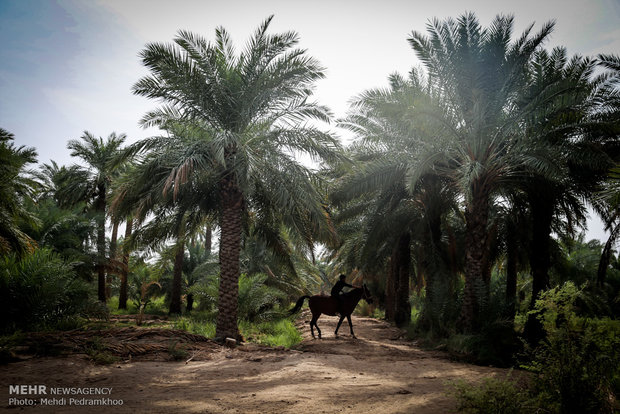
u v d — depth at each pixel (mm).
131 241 15523
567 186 13109
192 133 13852
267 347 10531
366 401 5117
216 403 4930
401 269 20125
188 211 16078
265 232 16328
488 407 3902
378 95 12922
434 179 15320
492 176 12945
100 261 22047
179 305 25016
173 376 6770
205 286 20062
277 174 12875
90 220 22719
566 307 5117
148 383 6148
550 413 3992
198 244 33438
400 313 19828
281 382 6414
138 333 9820
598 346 4457
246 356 9094
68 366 6879
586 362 4223
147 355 8438
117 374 6633
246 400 5102
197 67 12758
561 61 13391
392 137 14664
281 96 13258
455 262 17609
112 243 23812
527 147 11977
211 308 20984
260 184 13891
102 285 23625
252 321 18797
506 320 10656
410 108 11930
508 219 18672
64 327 10469
